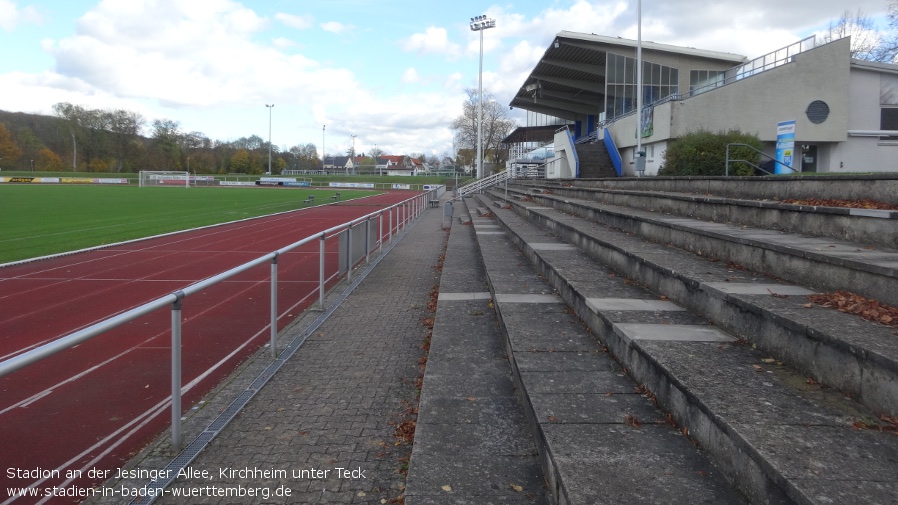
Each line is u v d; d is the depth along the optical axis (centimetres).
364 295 953
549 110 5478
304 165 14338
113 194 4597
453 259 1212
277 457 396
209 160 10775
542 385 414
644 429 340
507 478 334
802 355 353
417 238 1817
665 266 588
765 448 256
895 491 223
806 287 478
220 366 614
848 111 2316
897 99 2378
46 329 790
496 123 7988
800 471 236
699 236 676
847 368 313
